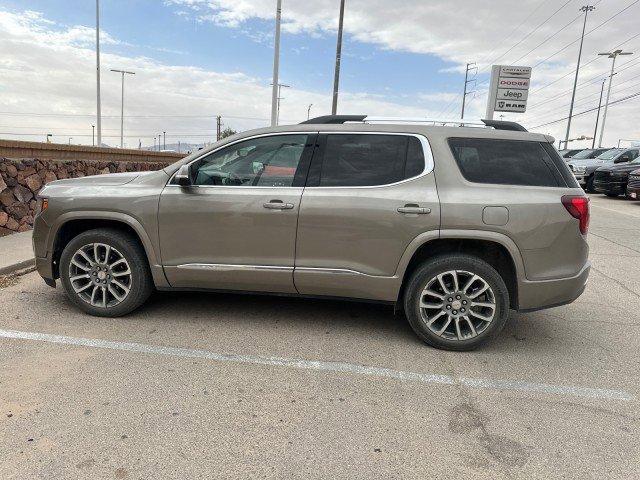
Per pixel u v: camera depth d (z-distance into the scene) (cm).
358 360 379
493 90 1405
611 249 852
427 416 304
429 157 394
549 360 390
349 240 394
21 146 786
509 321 479
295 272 405
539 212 378
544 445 278
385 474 250
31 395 310
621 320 489
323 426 289
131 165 1177
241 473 247
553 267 385
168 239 419
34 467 245
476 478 249
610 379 360
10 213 754
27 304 471
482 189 383
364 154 404
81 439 268
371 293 404
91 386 324
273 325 442
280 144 413
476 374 362
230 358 374
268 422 291
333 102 2044
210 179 419
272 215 400
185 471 246
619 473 256
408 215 383
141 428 280
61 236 448
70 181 457
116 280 438
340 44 2000
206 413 298
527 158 393
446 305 396
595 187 1761
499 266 407
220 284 425
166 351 382
